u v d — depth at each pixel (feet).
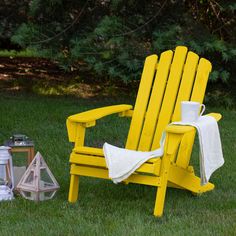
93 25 37.68
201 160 19.26
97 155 19.61
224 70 36.24
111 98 40.65
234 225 17.95
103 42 35.35
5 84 43.37
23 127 30.91
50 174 20.49
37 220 18.33
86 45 35.27
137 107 22.36
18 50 53.93
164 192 18.85
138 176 18.99
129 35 35.40
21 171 21.53
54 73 47.14
